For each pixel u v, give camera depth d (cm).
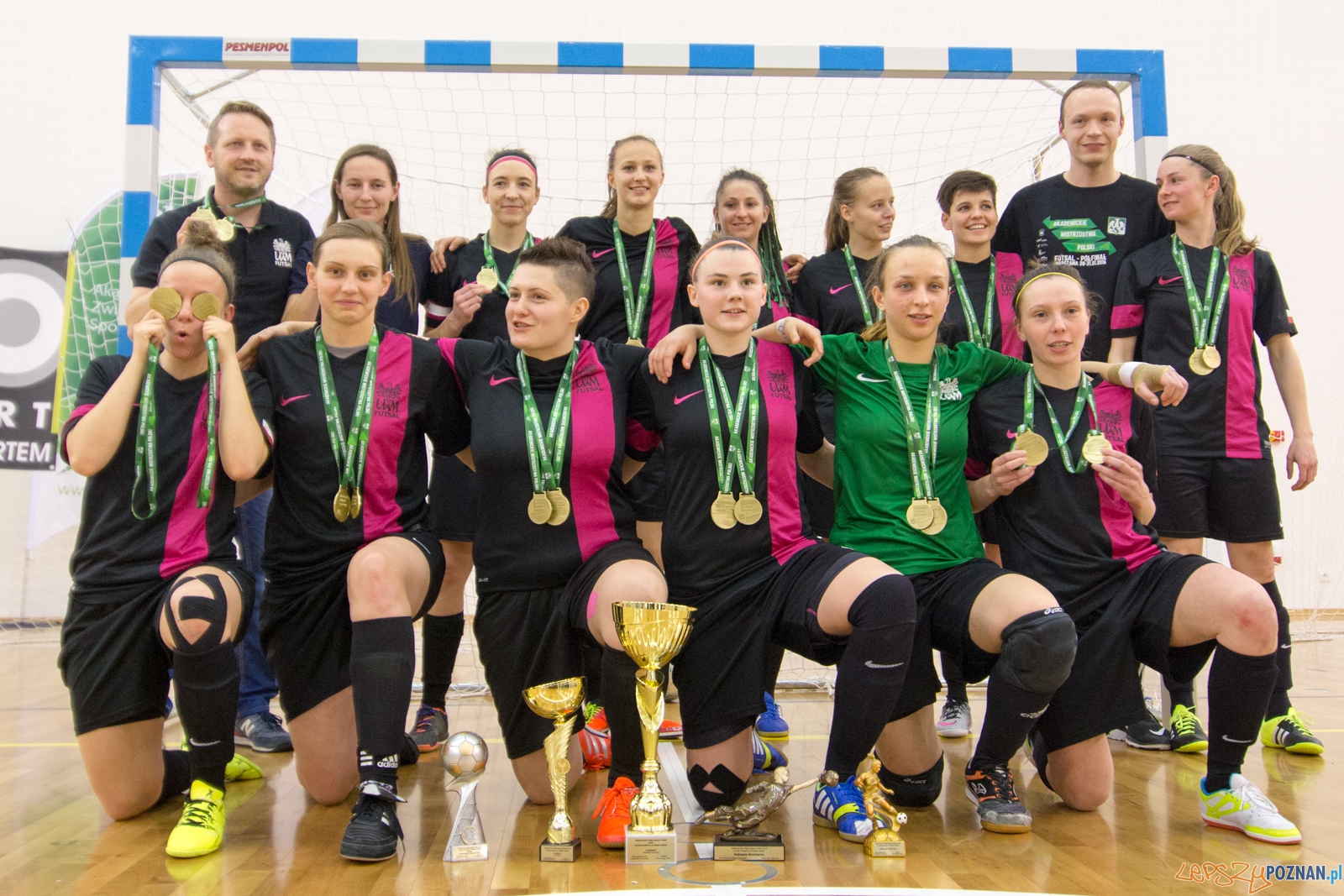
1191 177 343
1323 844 223
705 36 568
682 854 218
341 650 250
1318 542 751
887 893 181
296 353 262
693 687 238
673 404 254
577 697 216
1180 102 634
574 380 257
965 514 266
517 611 246
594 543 246
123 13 728
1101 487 263
